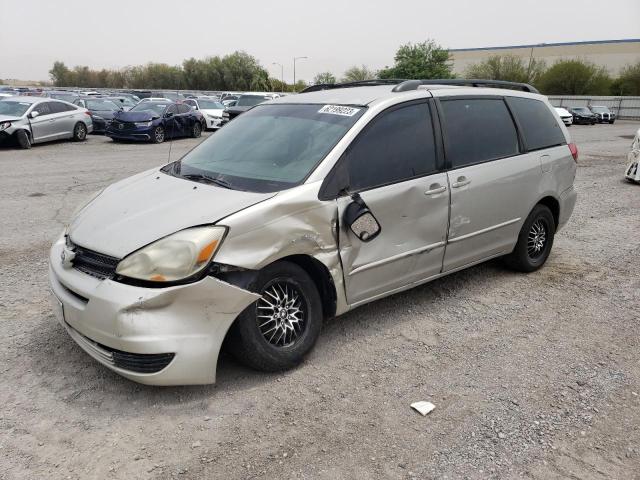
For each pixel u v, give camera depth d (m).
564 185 5.50
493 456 2.78
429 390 3.37
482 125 4.70
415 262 4.11
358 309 4.52
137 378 2.96
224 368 3.52
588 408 3.21
